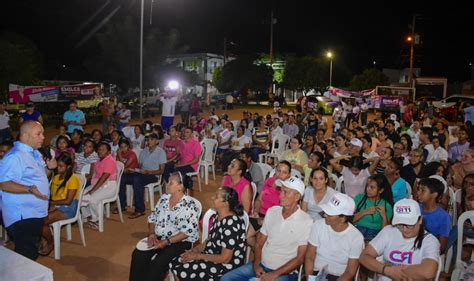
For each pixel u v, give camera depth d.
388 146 6.93
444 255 5.09
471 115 12.33
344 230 3.63
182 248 4.39
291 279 3.94
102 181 6.45
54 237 5.35
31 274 2.70
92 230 6.46
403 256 3.49
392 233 3.56
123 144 7.59
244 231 4.04
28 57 24.70
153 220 4.61
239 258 4.03
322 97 29.39
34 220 4.32
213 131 12.12
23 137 4.27
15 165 4.16
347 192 5.94
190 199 4.55
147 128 10.98
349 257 3.61
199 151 8.55
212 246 4.07
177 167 8.44
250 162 6.70
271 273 3.82
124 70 32.44
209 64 51.25
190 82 35.97
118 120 14.84
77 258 5.43
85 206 6.45
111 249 5.73
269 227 4.05
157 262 4.20
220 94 42.44
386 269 3.43
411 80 32.78
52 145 8.86
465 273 4.18
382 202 4.80
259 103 44.28
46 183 4.43
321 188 4.98
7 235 5.86
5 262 2.87
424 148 8.14
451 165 7.11
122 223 6.80
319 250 3.71
